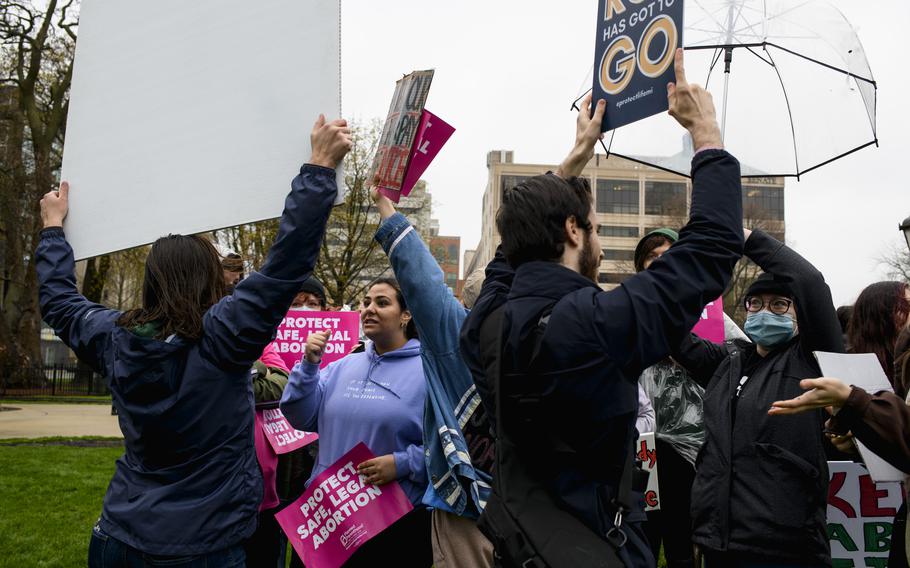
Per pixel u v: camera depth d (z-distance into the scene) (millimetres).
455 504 2533
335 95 2137
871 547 3646
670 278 1510
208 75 2336
